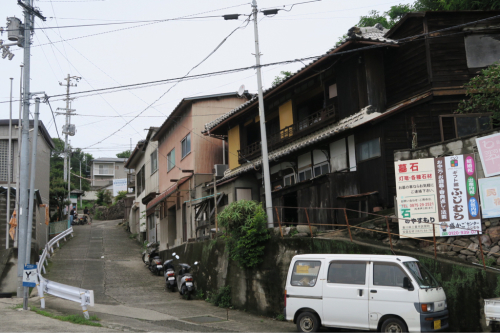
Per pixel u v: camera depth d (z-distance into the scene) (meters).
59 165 54.31
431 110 14.15
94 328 10.02
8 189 18.09
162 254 22.62
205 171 24.59
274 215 17.41
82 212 52.78
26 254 14.63
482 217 10.26
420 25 14.95
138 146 35.06
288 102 19.61
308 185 15.56
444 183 10.83
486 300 7.93
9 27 15.55
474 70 14.48
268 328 10.92
